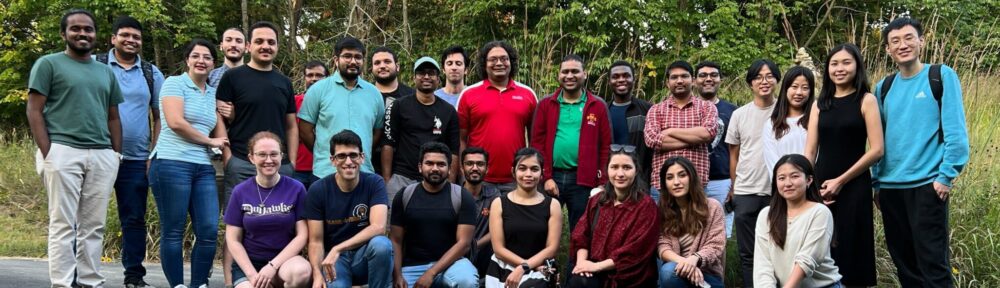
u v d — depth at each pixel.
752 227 4.85
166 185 4.53
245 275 4.41
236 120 4.82
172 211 4.55
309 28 17.41
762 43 15.46
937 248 4.18
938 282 4.18
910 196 4.25
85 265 4.58
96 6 14.51
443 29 17.42
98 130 4.51
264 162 4.42
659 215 4.62
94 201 4.54
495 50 5.29
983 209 5.88
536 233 4.72
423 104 5.20
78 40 4.41
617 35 14.78
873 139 4.23
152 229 6.99
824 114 4.39
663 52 14.85
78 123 4.42
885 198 4.38
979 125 6.86
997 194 5.97
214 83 5.12
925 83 4.21
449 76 5.90
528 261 4.65
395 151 5.22
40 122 4.36
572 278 4.62
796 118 4.64
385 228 4.57
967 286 5.48
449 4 16.69
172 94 4.58
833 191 4.29
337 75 5.10
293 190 4.57
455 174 5.25
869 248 4.31
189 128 4.55
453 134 5.23
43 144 4.36
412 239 4.79
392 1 16.47
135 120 4.92
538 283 4.55
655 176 5.16
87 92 4.45
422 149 4.72
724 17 14.86
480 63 5.61
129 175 4.93
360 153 4.50
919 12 15.04
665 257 4.51
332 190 4.57
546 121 5.23
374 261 4.45
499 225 4.76
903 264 4.37
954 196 5.90
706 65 5.57
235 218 4.48
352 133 4.50
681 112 5.15
